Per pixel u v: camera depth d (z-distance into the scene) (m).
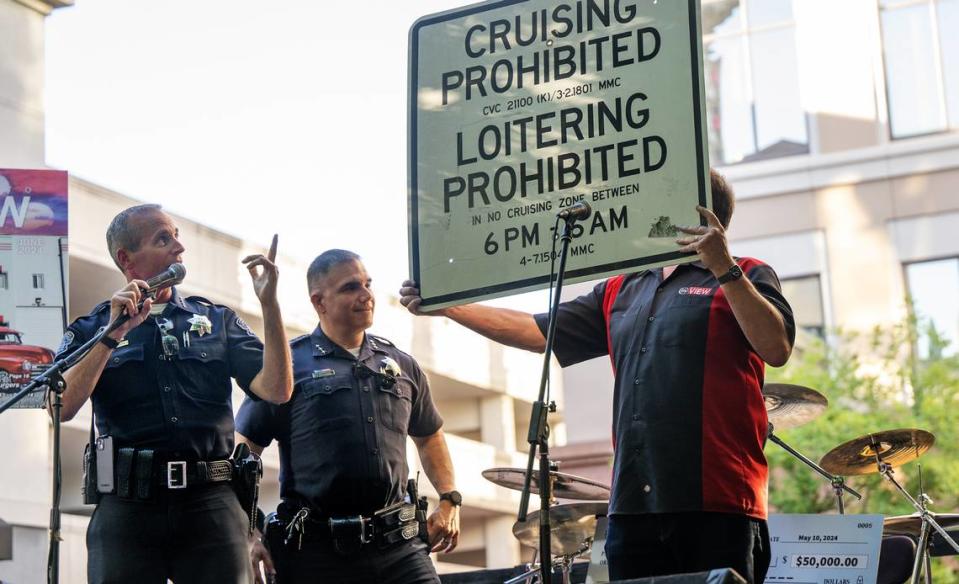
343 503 4.83
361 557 4.79
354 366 5.02
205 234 19.86
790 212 19.77
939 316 18.97
